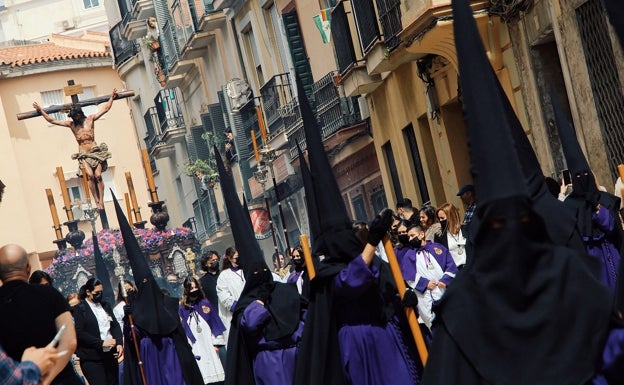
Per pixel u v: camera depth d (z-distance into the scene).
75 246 84.12
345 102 60.41
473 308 11.94
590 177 23.19
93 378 33.47
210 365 34.47
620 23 10.75
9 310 15.91
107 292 50.00
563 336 11.60
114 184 119.81
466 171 48.25
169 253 81.94
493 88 11.76
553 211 13.30
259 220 73.56
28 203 115.00
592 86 34.81
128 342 31.05
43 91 117.25
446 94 46.91
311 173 18.81
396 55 47.81
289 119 69.69
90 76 119.94
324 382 18.77
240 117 79.12
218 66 87.25
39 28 161.38
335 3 60.41
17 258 16.14
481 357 11.82
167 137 103.50
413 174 53.91
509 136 11.71
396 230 27.97
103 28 161.25
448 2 40.44
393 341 18.84
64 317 16.09
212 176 90.31
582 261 11.84
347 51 54.56
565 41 35.72
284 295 24.02
